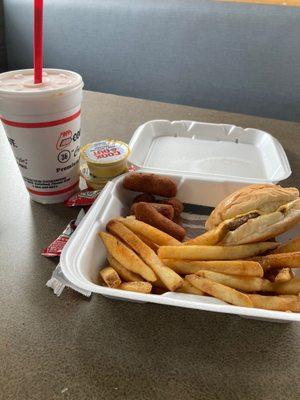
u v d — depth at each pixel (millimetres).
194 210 817
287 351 512
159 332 535
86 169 852
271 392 461
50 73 761
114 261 617
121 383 466
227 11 1829
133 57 2027
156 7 1929
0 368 480
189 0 1918
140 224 654
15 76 741
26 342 515
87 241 620
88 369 481
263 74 1838
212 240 605
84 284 528
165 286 586
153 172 818
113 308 569
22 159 737
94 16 2021
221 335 533
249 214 625
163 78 2016
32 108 661
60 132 712
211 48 1886
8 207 786
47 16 2102
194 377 476
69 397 449
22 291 594
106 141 864
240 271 558
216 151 1043
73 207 786
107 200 723
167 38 1940
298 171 936
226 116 1261
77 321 547
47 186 766
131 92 2105
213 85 1939
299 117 1844
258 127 1181
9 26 2189
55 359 493
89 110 1265
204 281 553
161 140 1096
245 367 490
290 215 608
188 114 1267
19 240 698
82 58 2123
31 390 456
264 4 1812
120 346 513
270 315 487
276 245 615
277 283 565
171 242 632
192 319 555
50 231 722
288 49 1768
